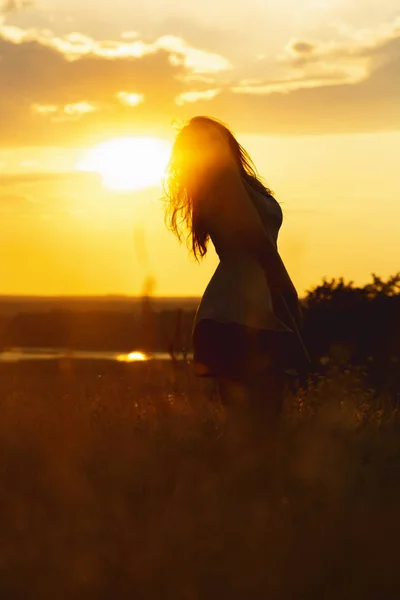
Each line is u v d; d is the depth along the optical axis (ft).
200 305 16.63
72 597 12.80
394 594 12.57
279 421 17.13
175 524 15.20
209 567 13.34
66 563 13.74
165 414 23.73
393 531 14.35
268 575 12.92
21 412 27.27
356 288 62.39
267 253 16.31
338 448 19.72
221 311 16.30
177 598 12.67
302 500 16.31
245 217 16.20
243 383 16.62
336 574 13.05
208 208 16.43
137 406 25.98
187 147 16.72
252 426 16.90
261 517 15.25
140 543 14.61
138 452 20.13
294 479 16.99
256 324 16.24
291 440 19.29
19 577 13.39
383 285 62.59
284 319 16.63
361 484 17.19
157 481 18.13
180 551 14.01
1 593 12.94
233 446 17.13
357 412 26.23
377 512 15.47
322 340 60.64
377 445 20.59
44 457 20.68
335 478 17.30
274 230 17.46
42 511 16.42
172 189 17.03
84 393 28.78
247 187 17.08
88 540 14.89
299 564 13.34
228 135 17.25
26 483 18.48
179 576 13.17
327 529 14.56
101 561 13.75
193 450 19.29
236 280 16.38
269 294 16.46
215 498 16.29
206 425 21.47
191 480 16.88
